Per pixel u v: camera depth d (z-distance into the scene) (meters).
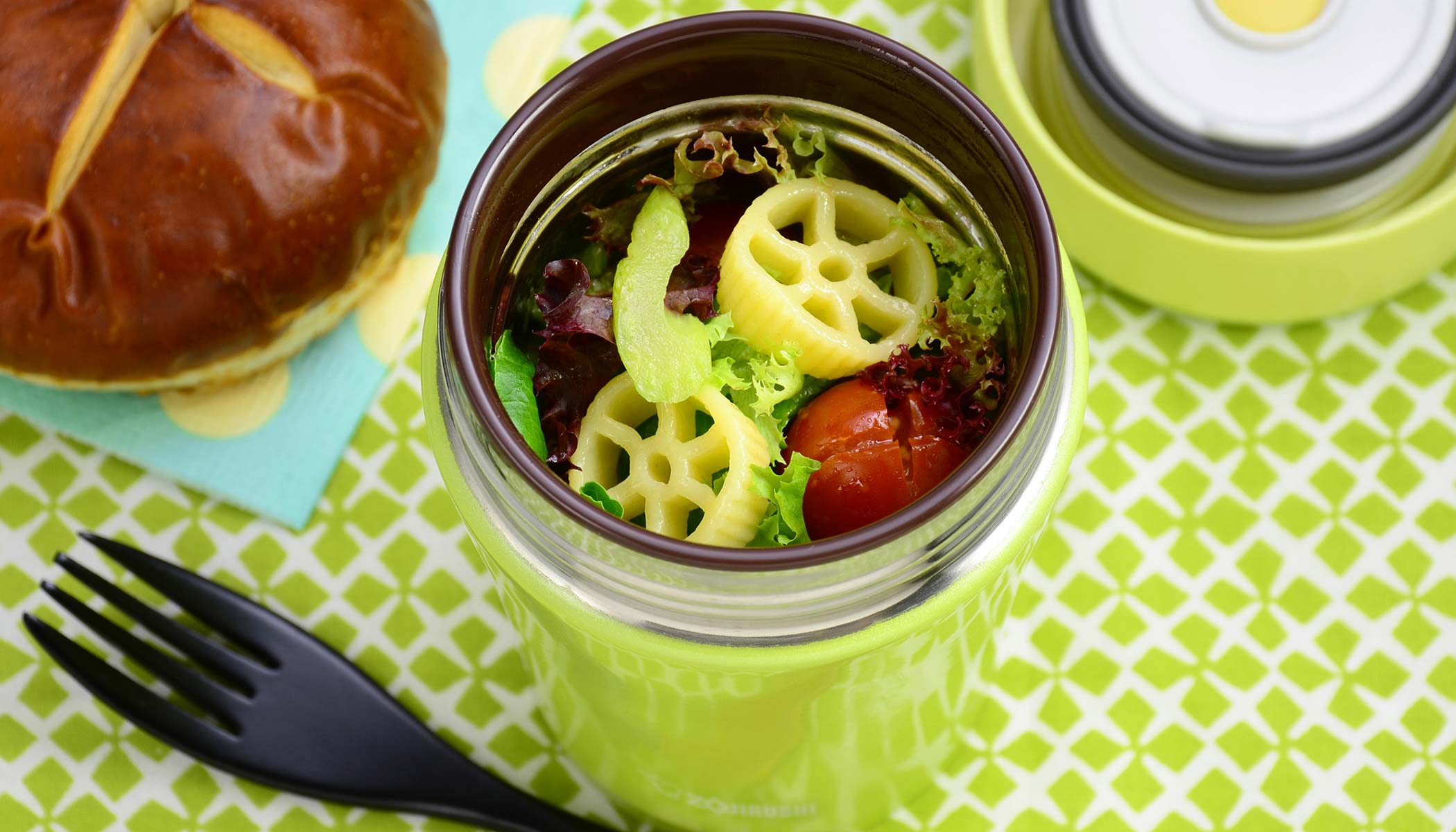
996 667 0.47
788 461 0.38
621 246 0.39
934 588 0.37
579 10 0.52
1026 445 0.36
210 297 0.47
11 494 0.49
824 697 0.39
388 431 0.49
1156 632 0.48
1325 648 0.48
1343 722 0.47
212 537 0.49
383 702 0.47
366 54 0.48
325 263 0.48
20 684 0.48
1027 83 0.51
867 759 0.43
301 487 0.49
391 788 0.47
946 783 0.47
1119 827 0.47
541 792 0.47
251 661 0.47
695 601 0.36
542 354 0.38
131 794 0.48
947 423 0.38
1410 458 0.49
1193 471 0.49
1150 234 0.47
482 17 0.52
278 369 0.49
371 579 0.49
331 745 0.47
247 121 0.47
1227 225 0.49
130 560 0.47
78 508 0.49
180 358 0.48
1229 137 0.47
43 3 0.48
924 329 0.38
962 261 0.38
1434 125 0.47
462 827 0.47
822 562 0.34
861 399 0.37
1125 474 0.49
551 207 0.38
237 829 0.47
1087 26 0.48
